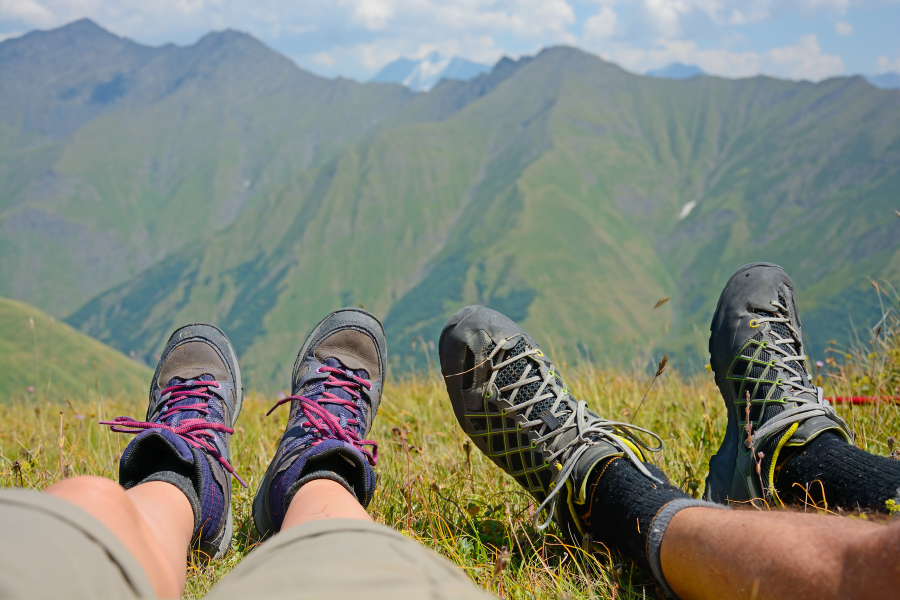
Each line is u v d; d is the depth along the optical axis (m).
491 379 2.43
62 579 0.74
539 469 2.25
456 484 2.55
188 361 2.94
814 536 1.16
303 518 1.46
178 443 1.85
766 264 2.85
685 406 3.63
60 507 0.86
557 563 1.94
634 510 1.72
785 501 2.02
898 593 0.97
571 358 4.81
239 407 3.07
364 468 1.96
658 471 1.95
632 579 1.80
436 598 0.77
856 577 1.03
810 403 2.13
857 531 1.11
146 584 0.90
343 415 2.61
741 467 2.17
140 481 1.85
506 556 1.65
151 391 2.91
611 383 4.25
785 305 2.71
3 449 3.55
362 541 0.99
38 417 4.18
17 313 108.12
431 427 3.62
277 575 0.85
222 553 2.02
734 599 1.24
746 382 2.40
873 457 1.85
